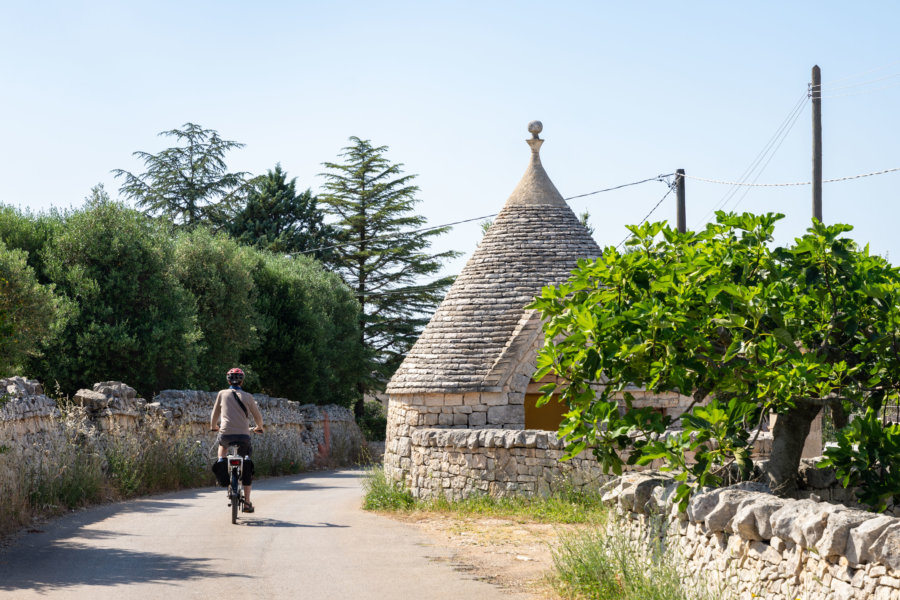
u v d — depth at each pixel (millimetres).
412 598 7117
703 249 7973
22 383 13320
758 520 5496
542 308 8078
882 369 8000
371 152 53500
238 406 11898
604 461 7789
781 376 6969
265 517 12430
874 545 4438
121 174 51969
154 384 25750
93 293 24500
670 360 7277
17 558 8383
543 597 7250
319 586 7500
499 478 14547
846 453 7160
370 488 16656
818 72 18609
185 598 6891
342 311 45312
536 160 20922
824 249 7797
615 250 7719
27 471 11922
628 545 7418
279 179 53156
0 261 20422
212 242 32188
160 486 17047
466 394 18109
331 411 36344
